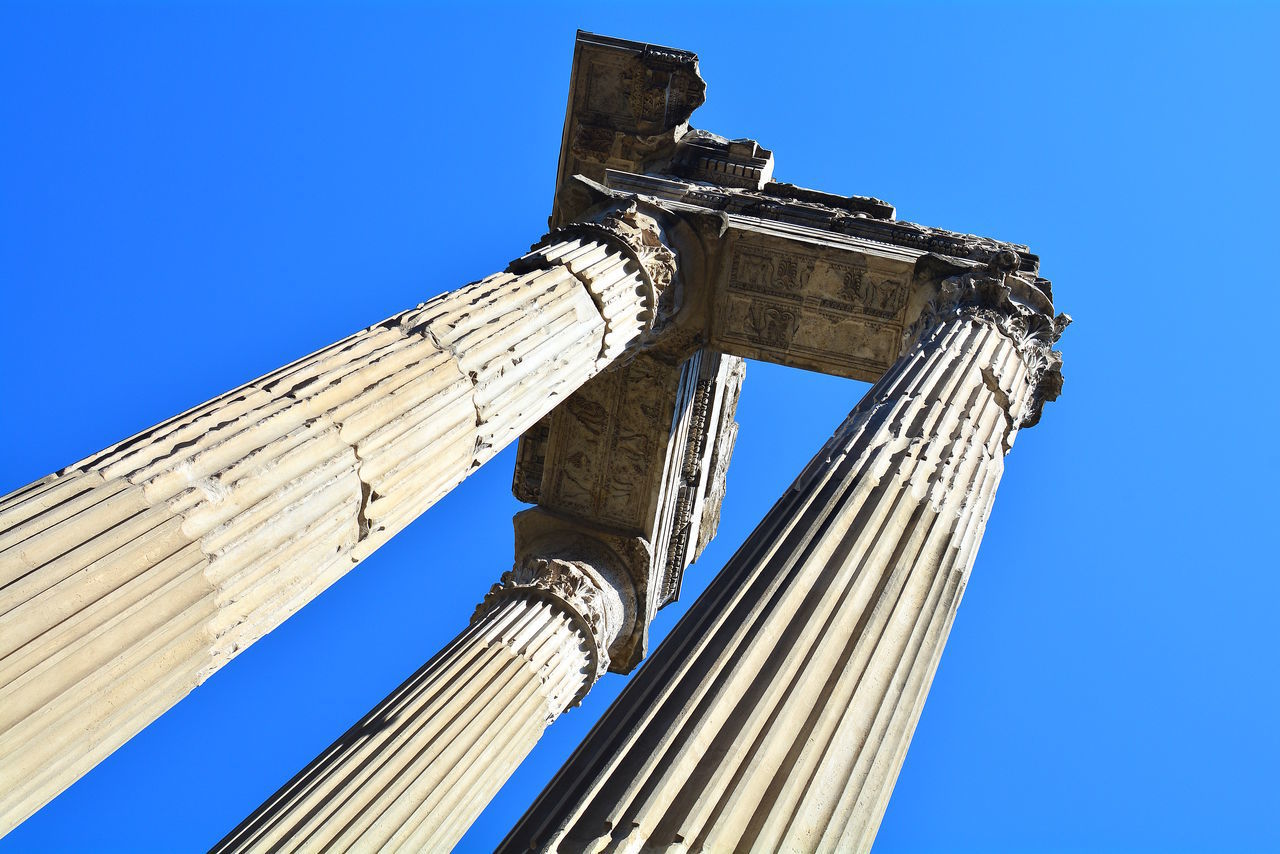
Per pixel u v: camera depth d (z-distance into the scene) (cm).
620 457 2883
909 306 2420
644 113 2903
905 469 1366
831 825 903
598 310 2112
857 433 1459
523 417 1825
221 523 1222
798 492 1329
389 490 1478
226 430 1327
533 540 2938
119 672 1048
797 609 1098
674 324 2547
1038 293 2133
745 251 2520
